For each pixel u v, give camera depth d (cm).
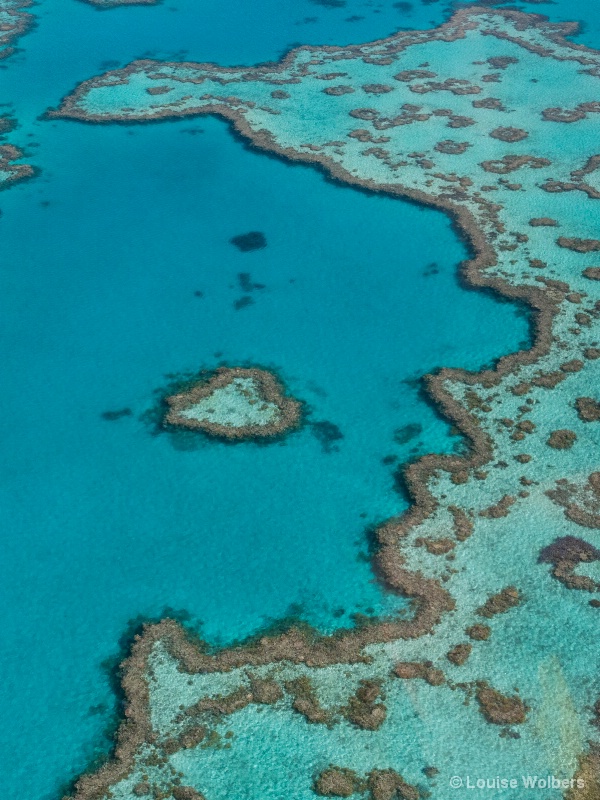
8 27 10281
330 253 6444
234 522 4403
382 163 7475
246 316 5866
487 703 3450
